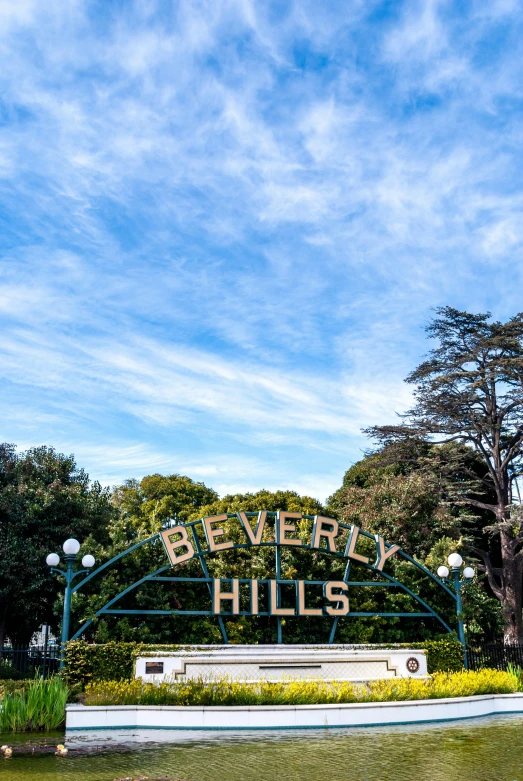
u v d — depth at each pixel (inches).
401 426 1733.5
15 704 582.9
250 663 760.3
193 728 593.0
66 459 1211.2
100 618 827.4
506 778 390.6
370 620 921.5
